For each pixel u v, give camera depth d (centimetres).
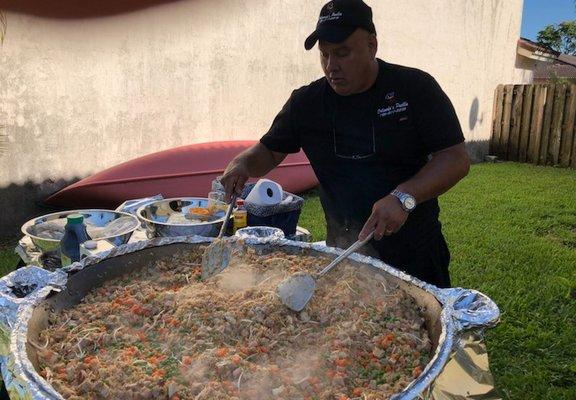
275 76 732
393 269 182
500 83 1202
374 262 187
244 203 293
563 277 436
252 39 692
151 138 613
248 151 245
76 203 534
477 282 422
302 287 163
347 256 174
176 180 560
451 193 776
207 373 131
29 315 149
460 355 139
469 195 763
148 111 604
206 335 147
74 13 524
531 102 1112
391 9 878
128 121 589
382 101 208
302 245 205
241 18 673
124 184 531
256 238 210
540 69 1917
